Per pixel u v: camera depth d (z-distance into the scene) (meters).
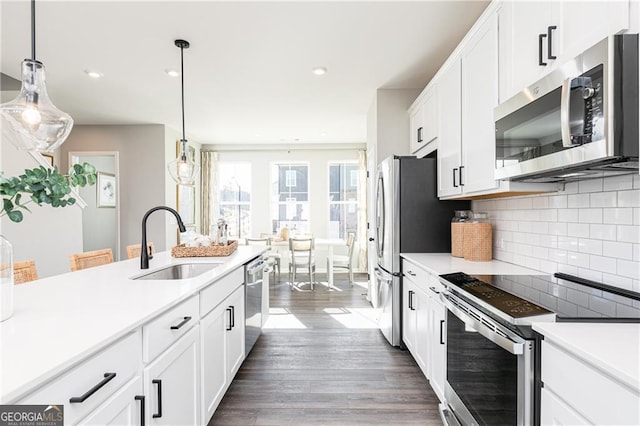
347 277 6.05
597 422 0.81
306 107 4.28
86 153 5.08
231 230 6.66
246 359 2.67
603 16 1.08
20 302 1.26
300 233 6.28
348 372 2.45
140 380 1.11
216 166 6.49
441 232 2.81
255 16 2.27
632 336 0.92
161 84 3.48
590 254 1.53
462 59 2.19
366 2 2.14
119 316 1.09
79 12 2.19
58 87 3.53
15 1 2.05
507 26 1.65
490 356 1.29
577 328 0.99
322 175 6.62
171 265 2.27
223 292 1.95
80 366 0.84
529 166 1.37
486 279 1.65
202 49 2.72
